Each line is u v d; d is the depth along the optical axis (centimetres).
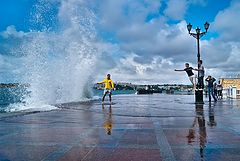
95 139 605
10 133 685
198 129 725
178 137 619
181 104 1711
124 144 554
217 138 605
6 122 887
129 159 450
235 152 484
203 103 1758
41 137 632
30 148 528
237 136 626
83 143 566
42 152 498
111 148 522
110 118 982
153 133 670
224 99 2342
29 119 963
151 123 845
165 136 631
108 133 675
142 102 1969
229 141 574
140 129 731
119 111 1245
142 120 920
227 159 444
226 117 990
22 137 634
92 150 509
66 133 680
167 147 525
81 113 1168
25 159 457
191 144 549
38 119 963
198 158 450
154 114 1098
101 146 539
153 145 543
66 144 559
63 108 1430
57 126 795
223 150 499
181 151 495
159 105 1630
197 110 1270
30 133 683
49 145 551
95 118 987
